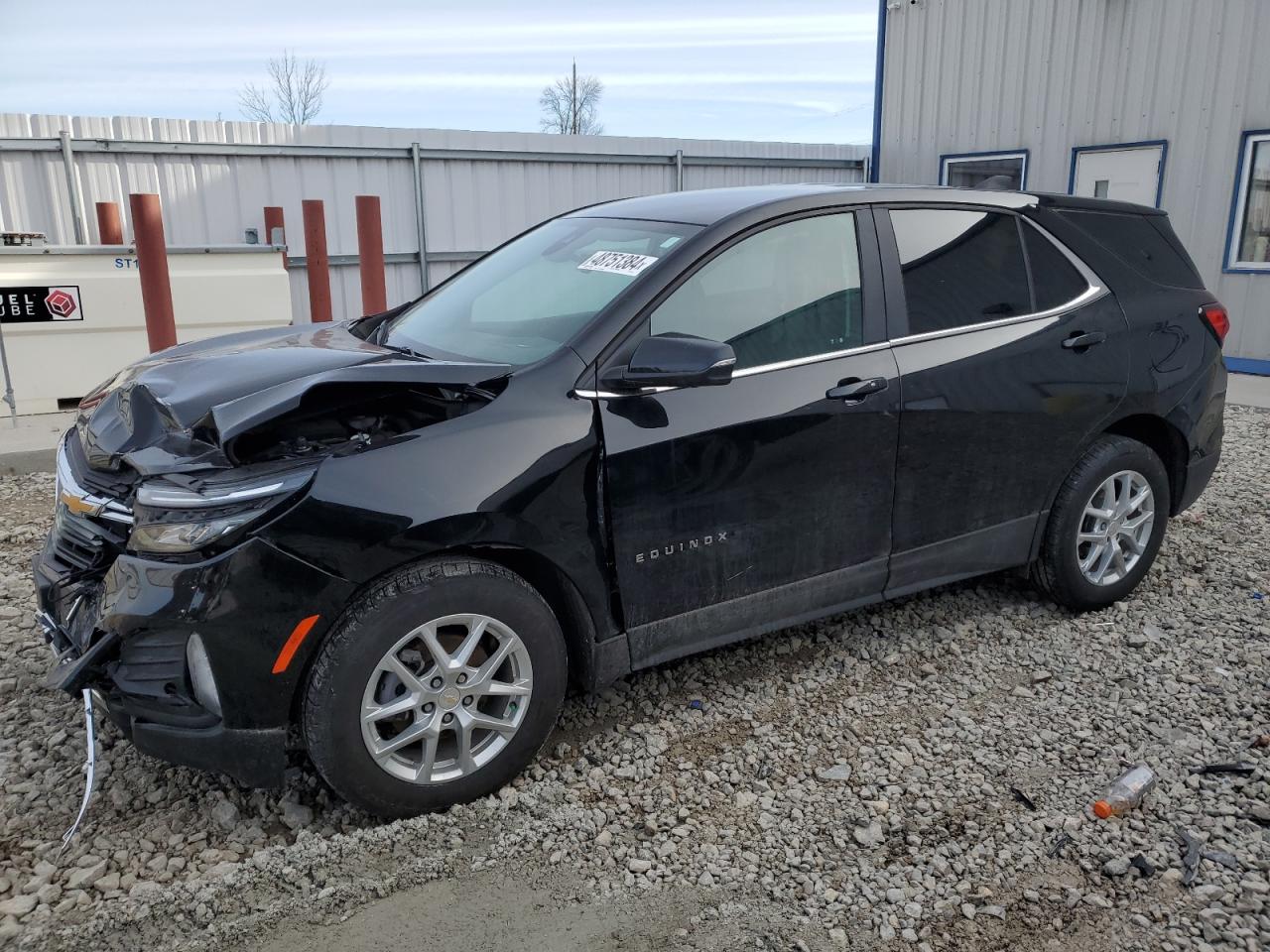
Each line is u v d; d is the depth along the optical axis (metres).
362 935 2.38
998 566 4.03
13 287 7.84
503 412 2.88
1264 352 10.30
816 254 3.49
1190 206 10.58
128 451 2.90
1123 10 10.81
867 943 2.40
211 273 8.64
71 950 2.32
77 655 2.75
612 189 13.30
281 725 2.65
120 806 2.90
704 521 3.20
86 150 9.94
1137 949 2.39
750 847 2.77
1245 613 4.33
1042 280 3.99
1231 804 2.96
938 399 3.61
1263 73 9.81
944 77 12.81
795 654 3.96
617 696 3.60
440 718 2.80
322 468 2.62
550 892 2.55
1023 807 2.96
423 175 11.88
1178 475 4.52
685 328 3.19
